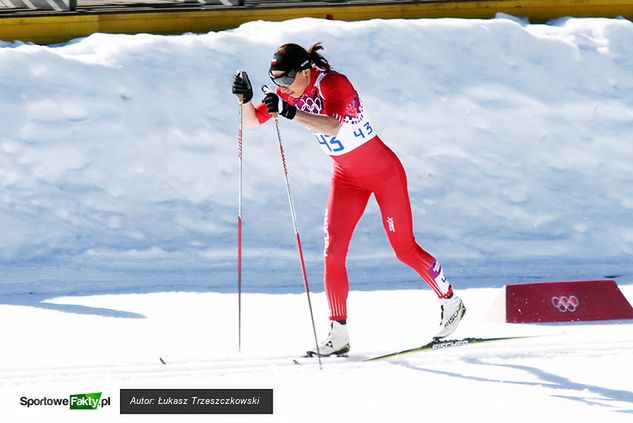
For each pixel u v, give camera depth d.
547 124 32.03
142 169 29.34
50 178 28.66
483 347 18.03
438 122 31.59
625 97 33.22
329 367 16.73
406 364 16.92
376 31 34.06
